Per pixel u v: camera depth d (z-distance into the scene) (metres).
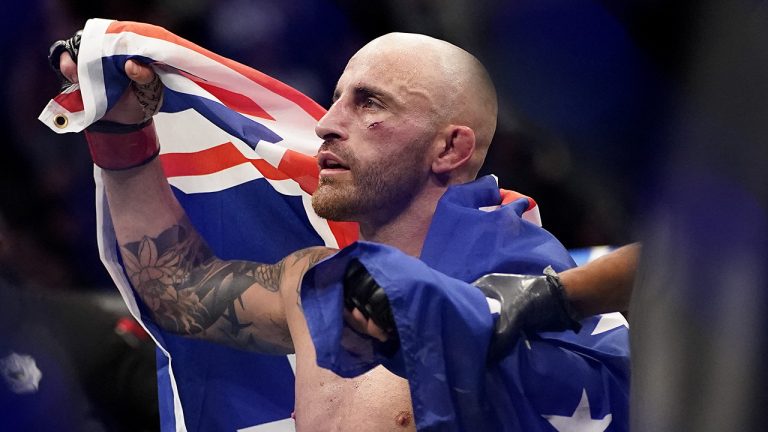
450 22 3.23
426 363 4.84
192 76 6.83
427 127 6.58
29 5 11.09
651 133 1.99
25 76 11.04
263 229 7.34
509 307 5.14
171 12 11.92
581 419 5.57
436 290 4.87
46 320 7.76
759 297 1.90
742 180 1.89
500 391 5.20
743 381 1.89
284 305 6.58
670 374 1.99
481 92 6.77
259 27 11.90
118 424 7.82
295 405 6.42
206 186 7.32
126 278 7.05
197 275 6.89
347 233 7.29
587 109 2.02
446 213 6.32
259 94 7.05
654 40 1.92
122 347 7.82
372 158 6.52
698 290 1.96
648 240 2.10
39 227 10.81
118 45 6.58
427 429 4.82
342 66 11.79
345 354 5.04
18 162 10.95
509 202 6.81
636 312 2.20
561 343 5.69
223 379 7.06
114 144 6.88
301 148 7.16
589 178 2.13
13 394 7.50
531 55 2.02
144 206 7.00
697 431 1.92
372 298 4.90
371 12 11.43
